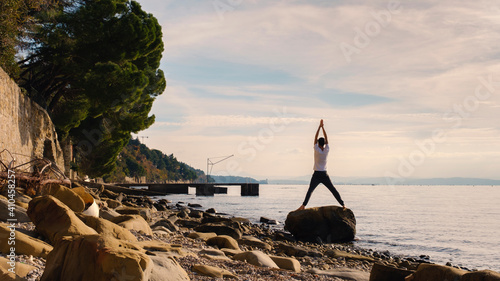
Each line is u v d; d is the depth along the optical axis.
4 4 18.39
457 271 6.00
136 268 3.57
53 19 25.55
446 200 74.19
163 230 12.05
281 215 31.33
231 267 6.86
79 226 6.04
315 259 11.47
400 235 21.36
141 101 34.31
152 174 181.62
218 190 66.88
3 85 17.70
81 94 33.03
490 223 30.25
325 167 9.99
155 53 35.50
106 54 28.41
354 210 40.19
